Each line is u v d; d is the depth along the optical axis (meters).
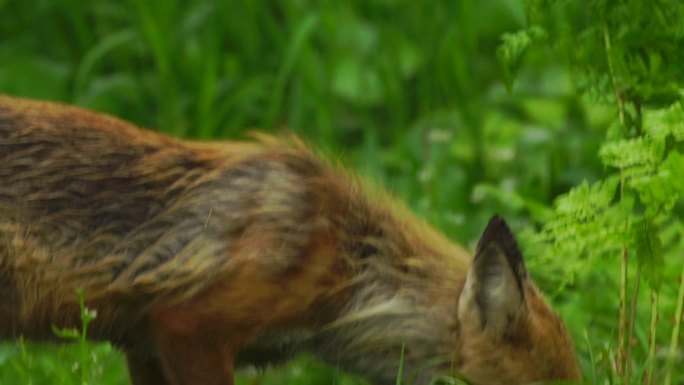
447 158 14.96
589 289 11.85
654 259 9.88
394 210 10.28
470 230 13.80
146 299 9.80
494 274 9.45
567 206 9.88
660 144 9.57
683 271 9.89
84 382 9.55
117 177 9.82
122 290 9.77
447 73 16.19
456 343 9.74
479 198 14.30
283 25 17.22
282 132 10.39
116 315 9.91
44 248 9.68
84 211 9.73
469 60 16.36
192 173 9.89
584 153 14.88
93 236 9.73
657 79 10.25
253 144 10.12
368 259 9.99
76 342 10.09
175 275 9.70
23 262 9.68
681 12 10.10
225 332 9.78
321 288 9.85
